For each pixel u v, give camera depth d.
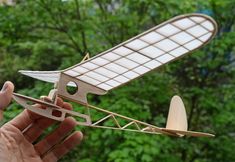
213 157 1.36
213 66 1.31
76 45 1.33
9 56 1.59
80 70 0.49
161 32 0.42
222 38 1.23
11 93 0.47
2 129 0.54
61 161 1.31
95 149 1.22
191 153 1.34
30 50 1.52
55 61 1.50
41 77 0.52
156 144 1.09
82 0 1.34
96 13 1.35
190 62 1.38
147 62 0.47
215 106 1.29
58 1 1.27
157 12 1.29
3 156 0.51
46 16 1.29
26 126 0.56
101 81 0.51
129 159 1.04
